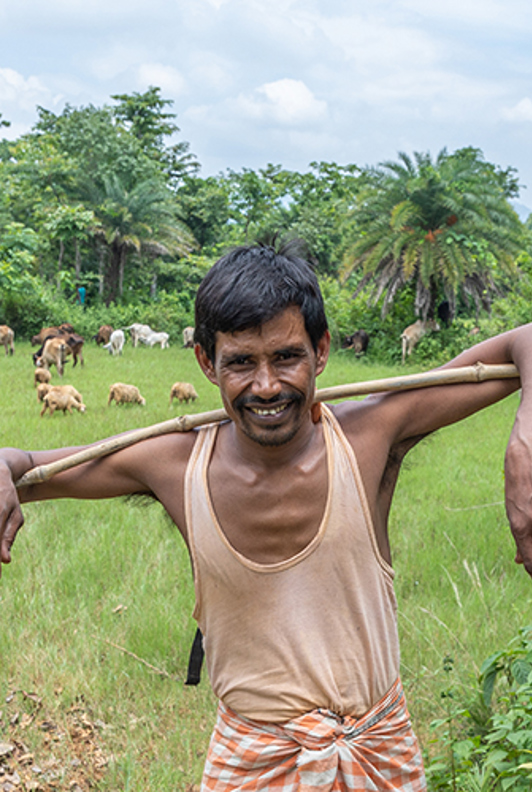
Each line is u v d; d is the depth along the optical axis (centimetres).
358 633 201
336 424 204
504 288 2653
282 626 197
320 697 197
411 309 2689
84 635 475
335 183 5288
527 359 200
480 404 208
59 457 218
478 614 485
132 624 489
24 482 210
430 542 637
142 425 1156
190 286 4175
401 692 213
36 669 442
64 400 1250
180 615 505
